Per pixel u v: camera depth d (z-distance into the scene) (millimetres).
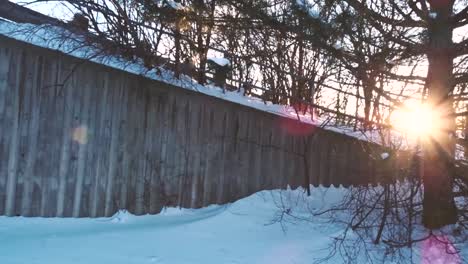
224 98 9680
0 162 7812
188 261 6543
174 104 9250
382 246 7547
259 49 8984
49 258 6121
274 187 10250
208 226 8188
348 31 7555
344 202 9086
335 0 7477
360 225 7887
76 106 8375
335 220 8422
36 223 7816
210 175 9586
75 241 6965
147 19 8461
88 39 8672
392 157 7633
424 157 7766
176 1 8461
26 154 7992
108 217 8609
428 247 7547
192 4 8141
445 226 8172
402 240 7359
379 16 7609
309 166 10703
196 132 9461
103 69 8617
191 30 8758
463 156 8102
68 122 8305
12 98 7918
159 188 9086
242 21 8062
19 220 7812
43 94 8125
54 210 8188
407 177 7805
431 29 7840
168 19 8312
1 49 7852
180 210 9234
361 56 7660
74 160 8352
